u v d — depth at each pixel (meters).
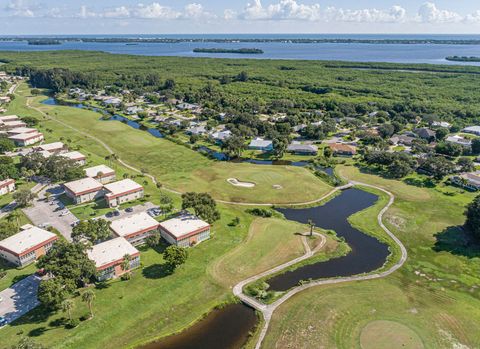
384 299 92.94
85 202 141.50
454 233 123.38
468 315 87.69
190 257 108.44
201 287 96.31
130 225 117.88
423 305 91.12
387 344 78.75
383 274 103.44
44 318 84.44
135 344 78.94
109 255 100.81
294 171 176.75
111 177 161.88
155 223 119.81
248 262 107.38
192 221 121.00
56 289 83.62
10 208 135.00
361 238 122.94
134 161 188.88
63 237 115.94
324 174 174.38
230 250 112.69
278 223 129.38
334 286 97.88
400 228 128.00
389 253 114.19
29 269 102.31
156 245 114.81
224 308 90.19
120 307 88.19
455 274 103.44
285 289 97.00
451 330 83.12
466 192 155.38
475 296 94.50
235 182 163.75
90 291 84.31
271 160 196.62
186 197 126.69
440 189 158.75
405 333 81.81
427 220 132.38
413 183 165.50
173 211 134.25
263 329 83.06
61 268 89.12
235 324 85.38
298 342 79.44
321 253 113.00
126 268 99.56
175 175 170.88
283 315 87.12
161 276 99.81
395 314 87.88
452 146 197.12
